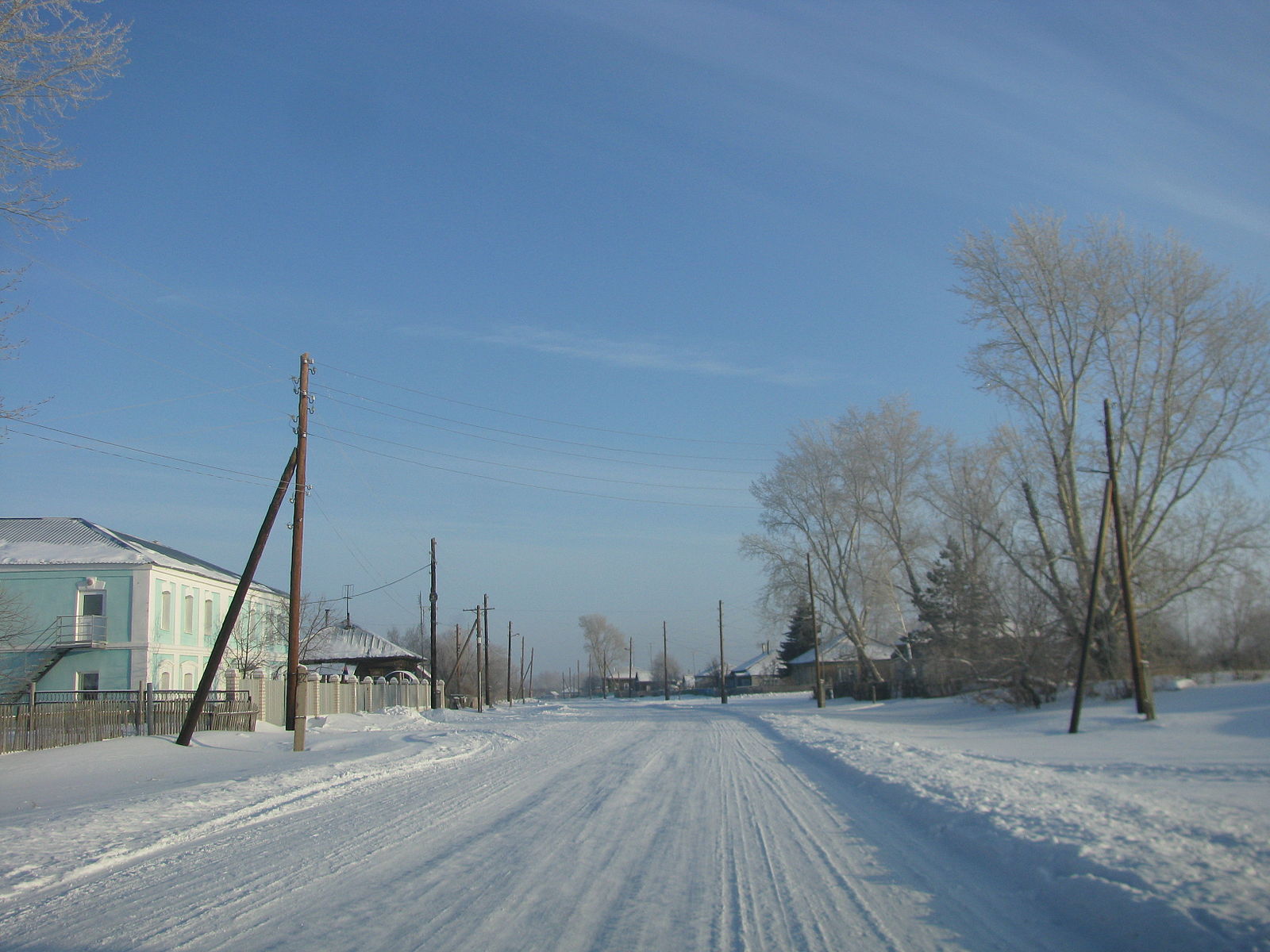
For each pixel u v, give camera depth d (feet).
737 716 136.56
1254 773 45.83
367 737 87.71
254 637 170.09
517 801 40.63
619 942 19.26
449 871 26.02
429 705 192.44
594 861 27.40
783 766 56.85
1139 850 24.49
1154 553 111.65
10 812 41.09
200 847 30.58
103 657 132.05
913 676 191.72
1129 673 110.01
